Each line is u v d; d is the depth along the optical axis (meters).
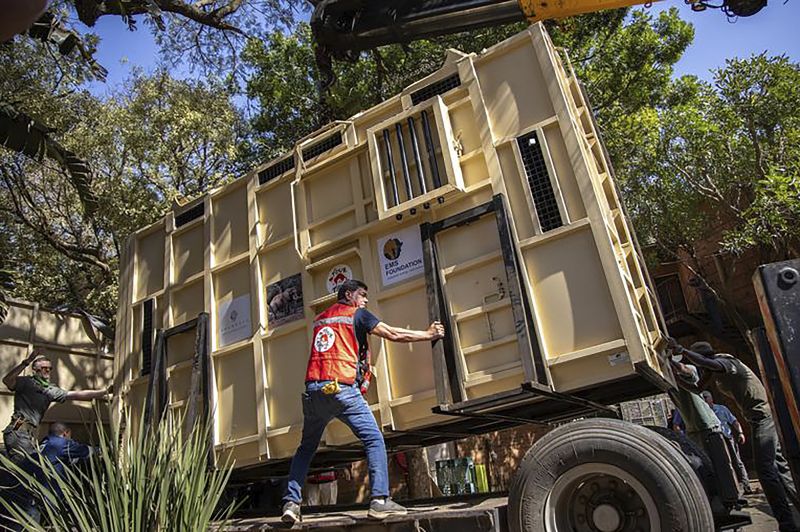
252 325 5.62
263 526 4.43
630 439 3.54
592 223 4.08
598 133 5.52
